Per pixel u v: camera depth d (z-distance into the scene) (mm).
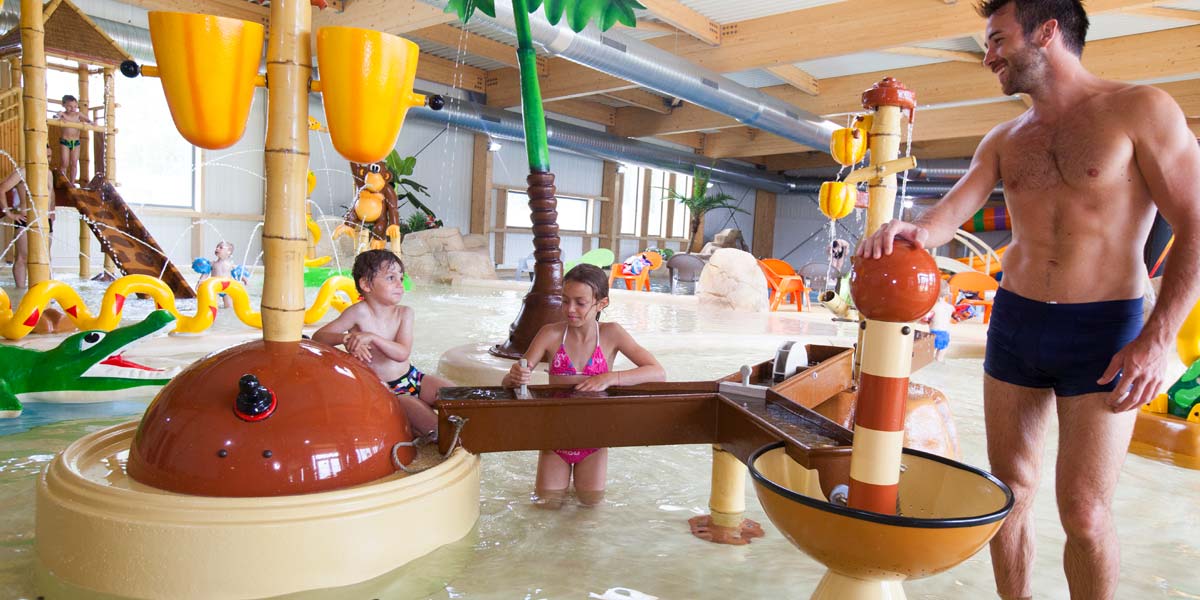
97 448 2117
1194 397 3523
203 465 1801
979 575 2123
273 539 1707
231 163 13680
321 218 12570
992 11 1933
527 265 15820
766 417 1992
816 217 25312
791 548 2191
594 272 2713
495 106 15734
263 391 1839
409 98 2088
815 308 10766
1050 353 1896
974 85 12234
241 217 13844
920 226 2039
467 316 7820
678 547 2178
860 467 1468
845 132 3076
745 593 1896
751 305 9641
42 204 5281
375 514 1823
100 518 1708
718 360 5746
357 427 1948
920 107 12820
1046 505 2709
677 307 9547
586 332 2801
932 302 1413
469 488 2127
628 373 2510
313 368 1994
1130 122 1751
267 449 1820
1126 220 1800
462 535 2104
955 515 1581
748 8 10094
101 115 11969
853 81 13609
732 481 2385
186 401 1883
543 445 2188
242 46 1961
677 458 3127
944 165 19422
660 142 20781
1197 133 13961
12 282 8773
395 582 1854
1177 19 8961
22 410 3348
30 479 2500
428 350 5531
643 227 22953
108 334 3562
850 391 3121
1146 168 1748
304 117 2074
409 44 2027
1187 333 3594
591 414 2186
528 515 2391
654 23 10805
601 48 9125
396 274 2854
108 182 8836
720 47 10891
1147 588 2059
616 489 2689
